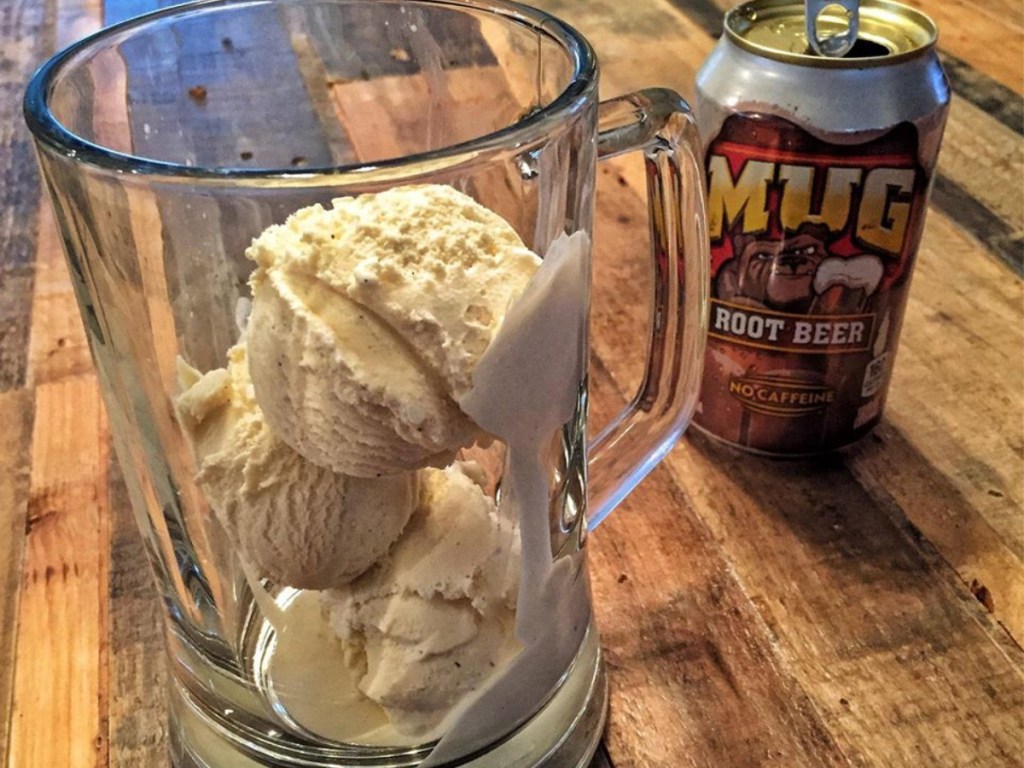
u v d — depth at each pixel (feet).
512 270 0.55
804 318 0.88
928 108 0.82
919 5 1.64
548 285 0.55
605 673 0.77
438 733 0.64
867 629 0.80
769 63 0.82
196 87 0.78
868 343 0.90
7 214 1.35
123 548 0.88
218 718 0.69
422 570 0.61
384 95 0.83
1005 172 1.29
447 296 0.52
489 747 0.68
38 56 1.68
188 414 0.61
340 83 0.84
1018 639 0.78
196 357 0.63
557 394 0.60
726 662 0.78
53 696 0.76
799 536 0.88
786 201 0.84
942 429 0.98
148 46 0.72
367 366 0.52
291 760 0.67
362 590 0.62
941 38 1.54
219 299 0.61
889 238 0.85
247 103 0.81
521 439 0.58
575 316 0.59
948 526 0.89
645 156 0.74
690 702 0.75
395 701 0.62
